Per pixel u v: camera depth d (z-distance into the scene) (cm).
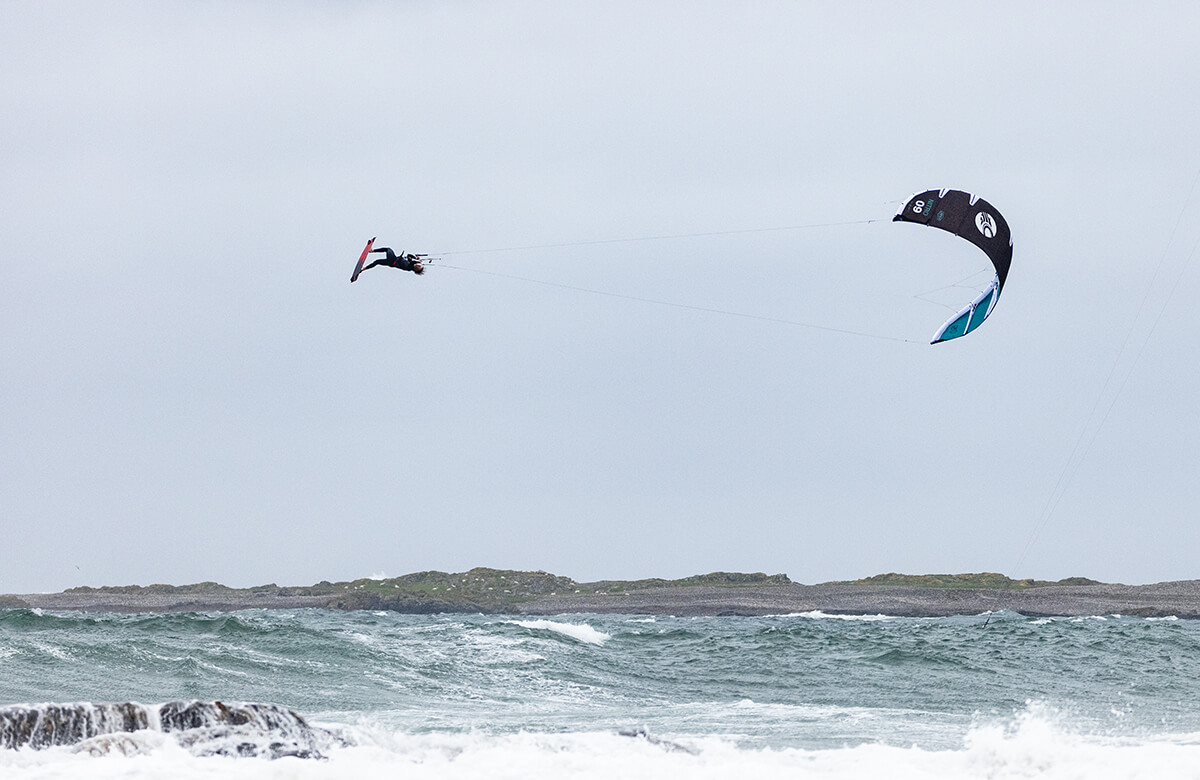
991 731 8531
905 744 8156
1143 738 8412
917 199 12369
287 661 11731
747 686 12200
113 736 6084
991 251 12162
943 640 19562
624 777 6072
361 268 10869
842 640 17850
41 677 9931
